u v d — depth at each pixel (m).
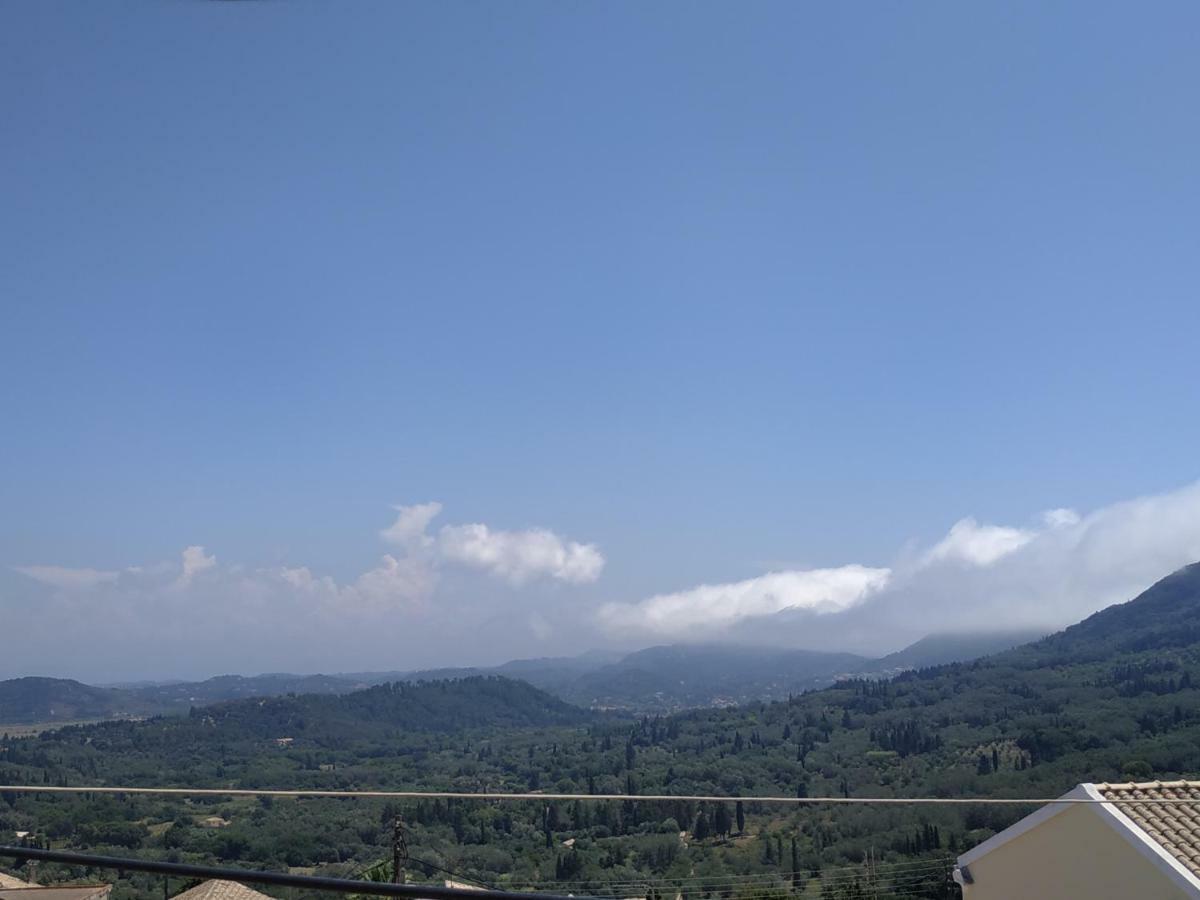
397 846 18.45
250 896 16.36
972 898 11.25
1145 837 9.59
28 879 16.09
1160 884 9.39
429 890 3.38
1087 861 10.12
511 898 3.34
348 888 3.46
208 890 16.16
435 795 4.40
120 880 16.39
